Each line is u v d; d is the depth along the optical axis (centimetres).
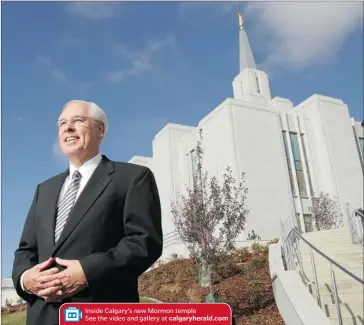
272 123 2489
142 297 1199
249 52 3631
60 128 282
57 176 294
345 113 2728
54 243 244
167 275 1443
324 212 2139
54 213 260
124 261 223
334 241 1109
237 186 2211
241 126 2372
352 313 595
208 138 2547
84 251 234
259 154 2355
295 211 2347
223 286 1102
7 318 1083
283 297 686
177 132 2964
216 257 1013
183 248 1814
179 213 1484
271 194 2283
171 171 2817
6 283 1434
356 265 815
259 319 789
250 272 1161
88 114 280
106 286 224
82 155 272
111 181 255
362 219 1023
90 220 239
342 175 2498
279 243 1134
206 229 1028
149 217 244
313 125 2652
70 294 220
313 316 559
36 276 222
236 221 1069
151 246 234
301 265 805
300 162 2552
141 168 269
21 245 274
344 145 2609
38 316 227
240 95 3188
